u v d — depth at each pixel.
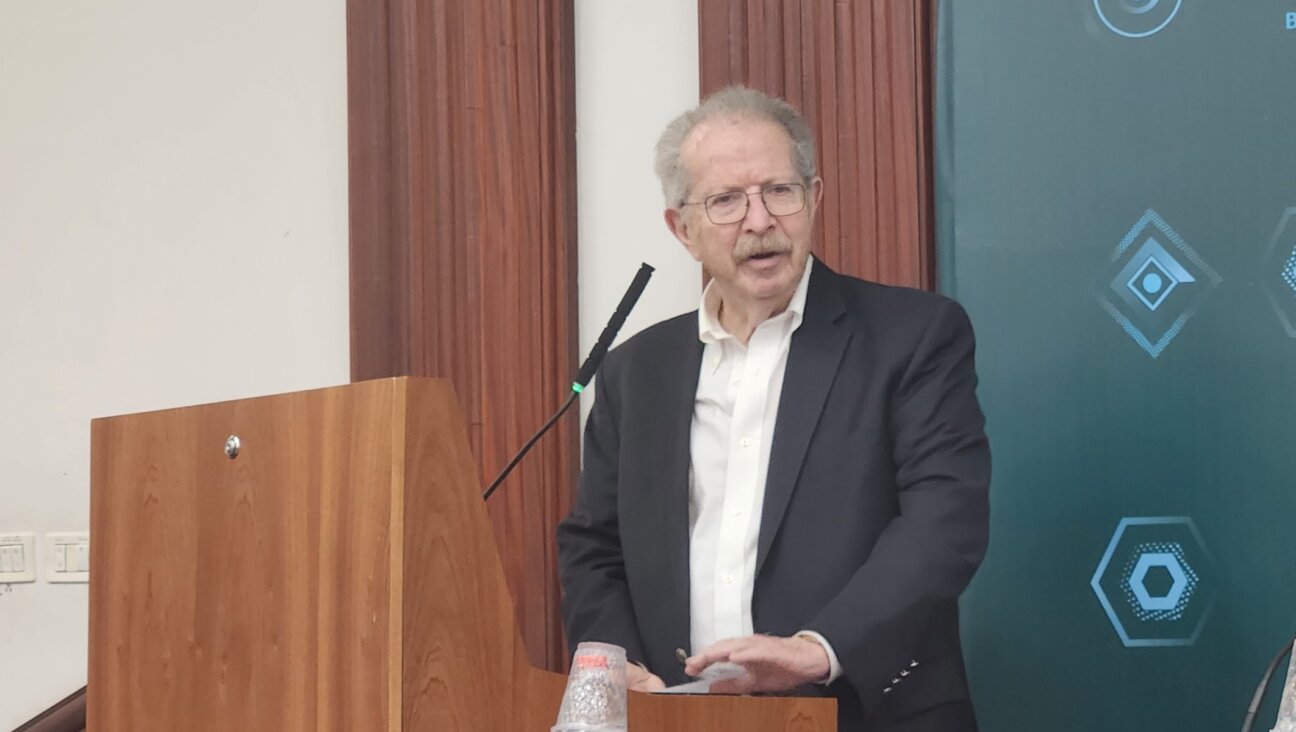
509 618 2.12
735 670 2.90
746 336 3.71
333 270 5.18
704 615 3.49
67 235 5.39
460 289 4.98
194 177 5.30
